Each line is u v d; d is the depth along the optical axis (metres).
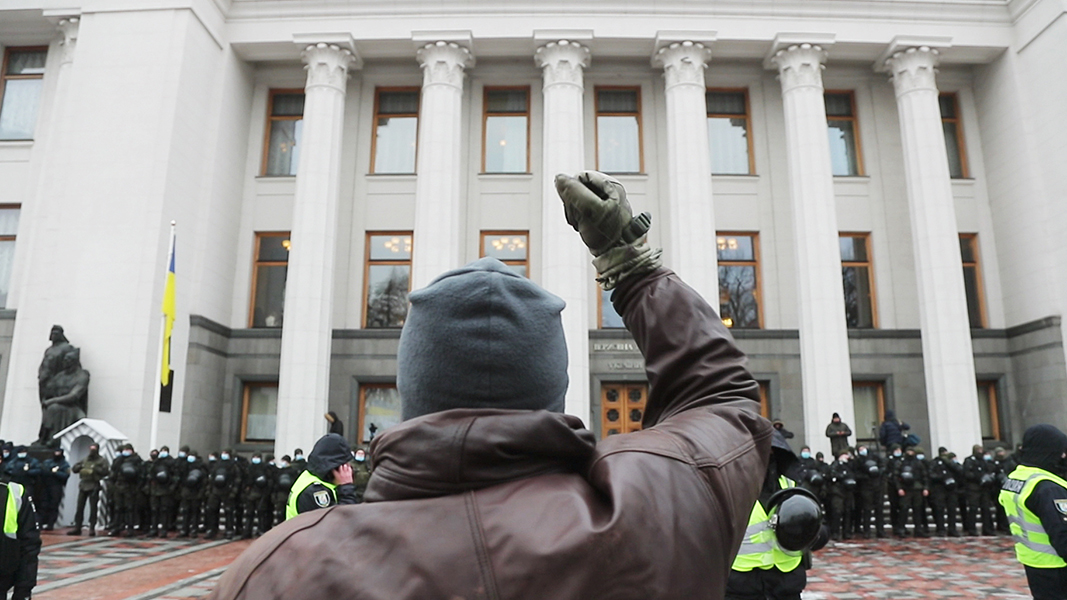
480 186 21.92
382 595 0.74
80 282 17.95
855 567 11.09
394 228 21.89
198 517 14.68
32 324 18.22
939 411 18.80
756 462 1.07
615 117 22.58
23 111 21.48
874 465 14.90
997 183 21.55
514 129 22.53
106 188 18.39
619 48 21.11
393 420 20.86
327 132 20.22
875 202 21.88
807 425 18.81
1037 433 4.32
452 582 0.76
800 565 4.11
